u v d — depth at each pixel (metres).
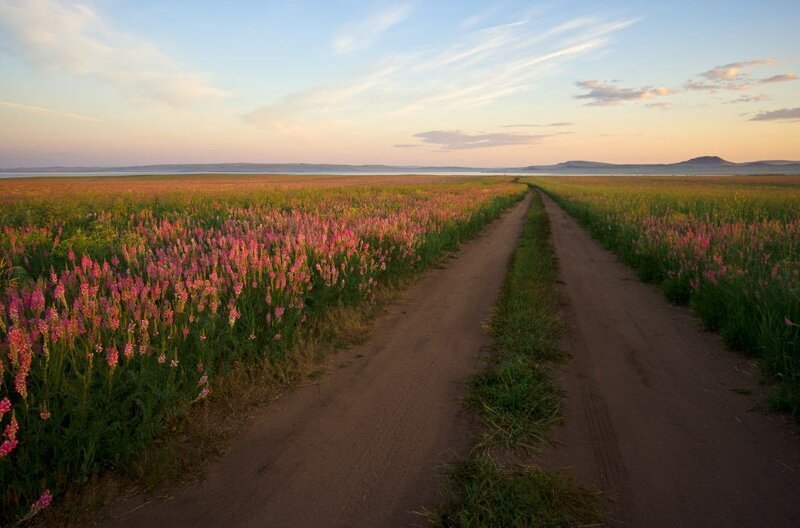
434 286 8.25
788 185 55.28
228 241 6.97
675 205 19.86
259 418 3.65
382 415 3.70
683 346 5.30
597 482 2.88
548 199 40.81
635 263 10.12
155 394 3.37
